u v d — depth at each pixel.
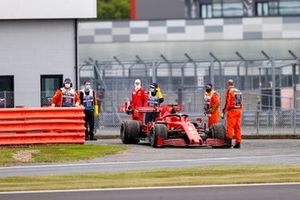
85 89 61.00
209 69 76.12
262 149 52.81
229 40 93.69
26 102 68.81
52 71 69.44
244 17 93.69
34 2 68.88
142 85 75.50
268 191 32.81
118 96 73.50
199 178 36.69
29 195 32.38
